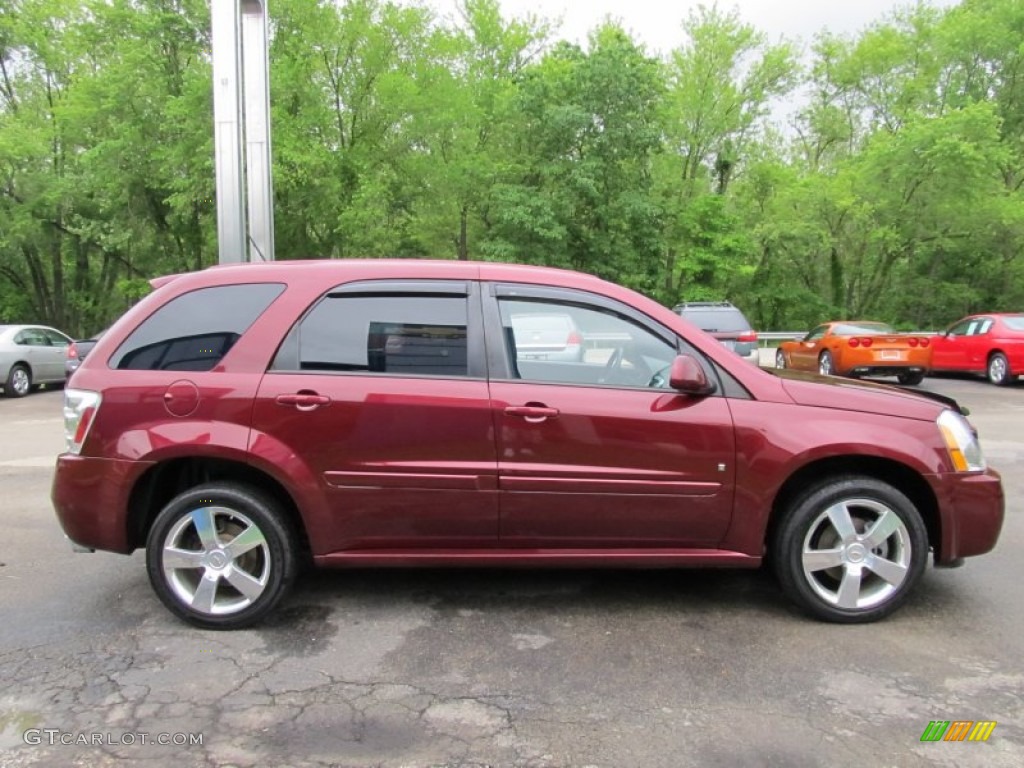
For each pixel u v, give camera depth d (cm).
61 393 1497
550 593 405
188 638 349
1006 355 1416
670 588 413
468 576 430
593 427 351
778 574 370
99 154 2100
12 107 2706
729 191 3416
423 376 356
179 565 356
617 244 2594
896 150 2523
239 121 909
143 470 351
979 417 1027
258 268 376
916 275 3169
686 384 349
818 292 3534
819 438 353
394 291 366
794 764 251
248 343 359
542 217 2383
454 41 2466
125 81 2078
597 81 2414
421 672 316
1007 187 2805
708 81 3152
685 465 354
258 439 348
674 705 289
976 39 2834
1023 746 261
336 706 288
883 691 299
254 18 948
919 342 1412
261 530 354
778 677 311
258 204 964
